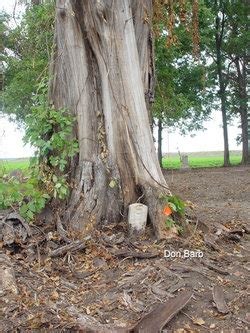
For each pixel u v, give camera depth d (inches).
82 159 157.5
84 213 152.6
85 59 160.2
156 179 156.8
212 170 585.3
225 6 642.8
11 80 412.2
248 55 702.5
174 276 124.0
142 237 148.3
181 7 178.1
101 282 123.0
